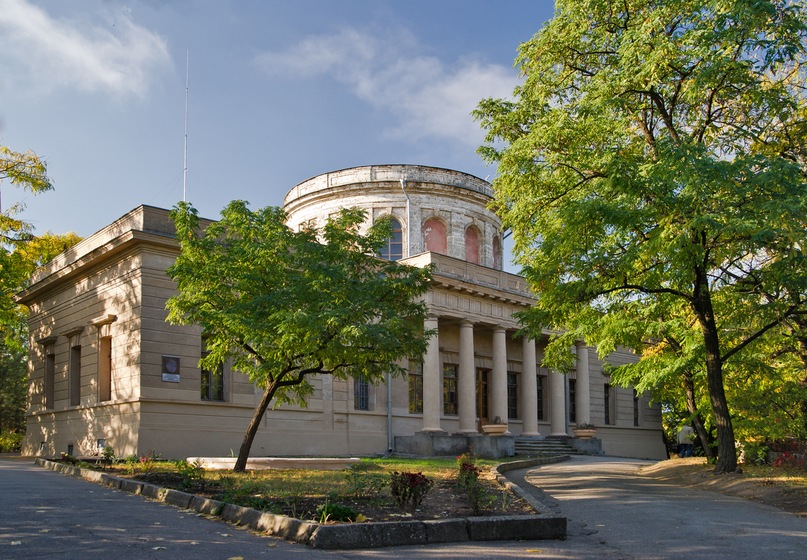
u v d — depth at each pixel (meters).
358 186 40.91
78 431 30.48
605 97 19.47
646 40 18.36
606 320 21.81
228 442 28.89
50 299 34.59
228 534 10.02
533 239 22.70
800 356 23.42
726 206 17.25
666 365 22.28
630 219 18.16
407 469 22.25
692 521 13.20
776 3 18.08
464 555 9.19
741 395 22.47
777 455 23.88
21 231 36.78
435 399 33.91
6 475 18.64
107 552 8.44
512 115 22.34
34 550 8.45
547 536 11.00
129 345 27.61
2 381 46.31
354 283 19.64
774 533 11.98
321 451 32.31
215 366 21.14
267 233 19.80
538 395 43.97
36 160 36.03
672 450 56.16
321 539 9.24
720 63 17.31
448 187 41.53
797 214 15.91
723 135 21.00
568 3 20.66
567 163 21.28
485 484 18.23
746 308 20.77
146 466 18.61
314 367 20.92
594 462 32.34
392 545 9.69
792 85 21.84
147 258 27.62
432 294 34.25
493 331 37.78
